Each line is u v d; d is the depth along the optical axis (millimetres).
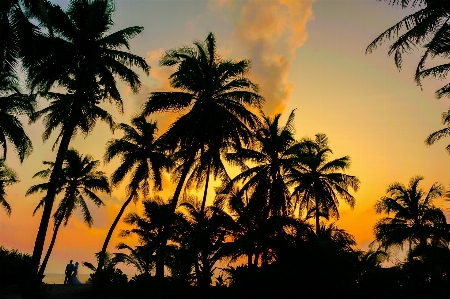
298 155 26453
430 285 21906
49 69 18422
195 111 19500
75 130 21516
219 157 21953
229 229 21188
